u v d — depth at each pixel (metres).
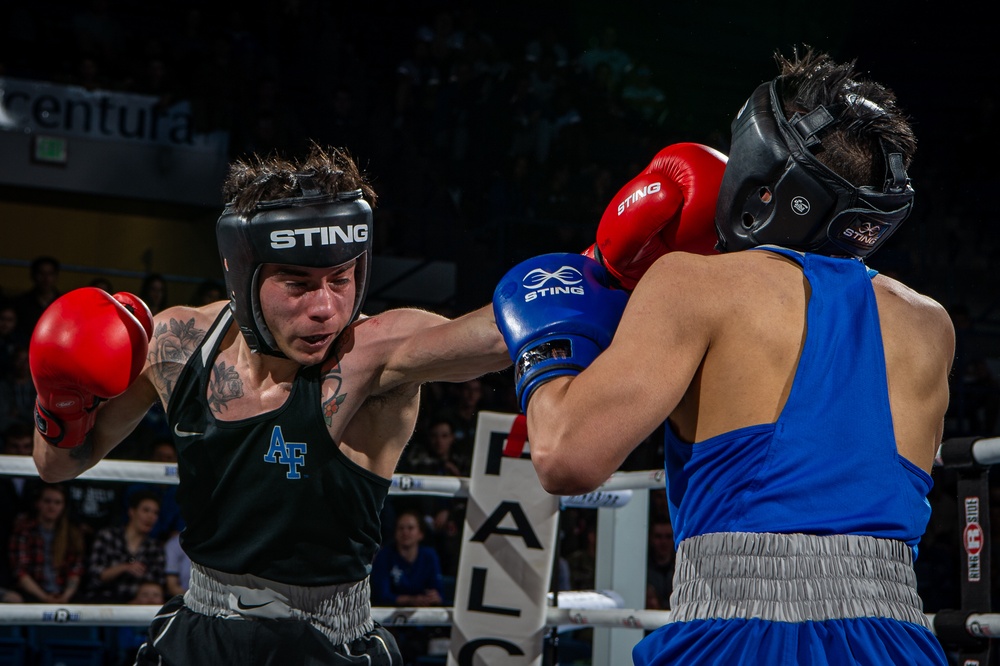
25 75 8.55
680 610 1.21
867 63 11.68
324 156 1.65
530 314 1.30
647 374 1.15
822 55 1.34
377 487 1.71
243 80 9.09
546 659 3.02
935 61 11.62
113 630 4.83
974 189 10.23
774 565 1.15
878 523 1.17
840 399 1.19
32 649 4.52
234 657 1.66
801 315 1.22
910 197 1.24
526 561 2.66
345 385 1.67
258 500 1.65
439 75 10.38
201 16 10.18
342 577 1.70
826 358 1.20
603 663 3.04
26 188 8.37
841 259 1.29
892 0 11.86
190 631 1.69
